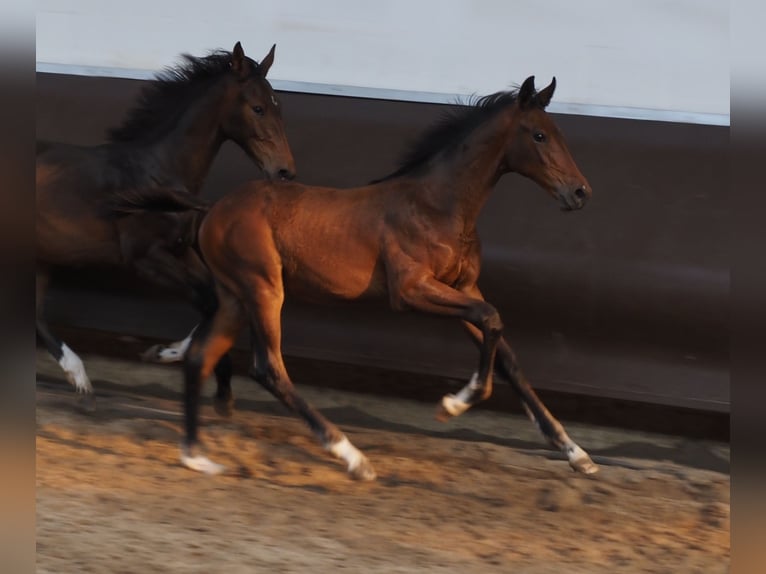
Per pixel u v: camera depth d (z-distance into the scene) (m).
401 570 7.00
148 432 9.88
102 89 12.93
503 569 7.17
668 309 10.41
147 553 7.00
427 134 9.05
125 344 12.24
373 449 9.78
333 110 12.27
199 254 10.70
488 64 12.03
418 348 10.91
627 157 11.23
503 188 11.33
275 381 8.91
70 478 8.48
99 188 10.41
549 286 10.74
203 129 10.44
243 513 7.95
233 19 12.75
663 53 11.52
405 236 8.72
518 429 10.57
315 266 8.84
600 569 7.29
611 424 10.79
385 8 12.27
